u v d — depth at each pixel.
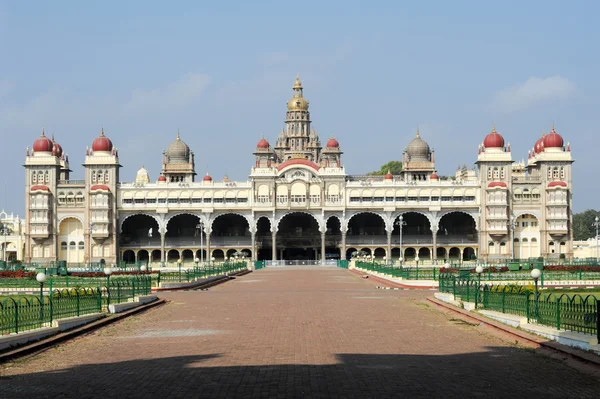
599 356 25.73
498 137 154.50
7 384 23.02
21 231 181.00
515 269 91.81
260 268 138.00
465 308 45.44
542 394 21.34
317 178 157.88
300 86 198.50
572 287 68.44
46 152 156.12
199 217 162.00
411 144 175.25
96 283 71.12
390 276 83.19
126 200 156.38
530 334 32.22
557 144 153.88
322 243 156.62
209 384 22.72
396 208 154.62
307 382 22.94
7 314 32.75
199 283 75.81
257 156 195.50
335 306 49.88
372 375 24.05
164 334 34.91
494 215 152.12
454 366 25.72
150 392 21.72
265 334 34.34
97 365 26.36
